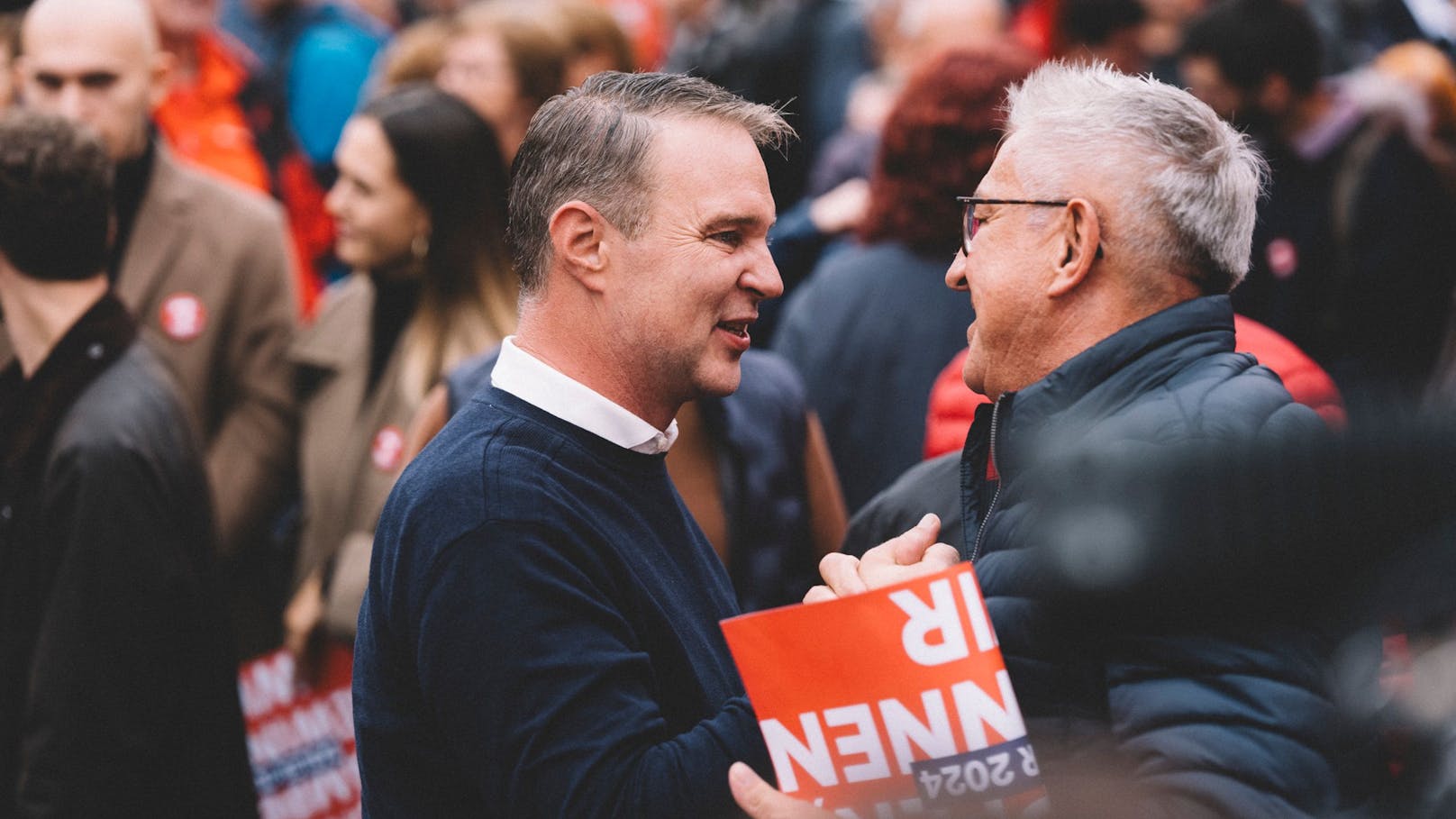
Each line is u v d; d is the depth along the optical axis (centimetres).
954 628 259
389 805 308
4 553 450
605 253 307
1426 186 693
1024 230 313
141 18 650
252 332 671
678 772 275
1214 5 726
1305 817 226
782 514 479
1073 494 249
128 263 652
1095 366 300
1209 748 235
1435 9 1091
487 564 288
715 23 1343
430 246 580
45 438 452
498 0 797
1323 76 722
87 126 469
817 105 1235
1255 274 692
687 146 306
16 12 750
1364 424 219
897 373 562
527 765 279
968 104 548
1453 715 197
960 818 260
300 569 601
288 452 670
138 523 447
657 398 317
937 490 390
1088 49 849
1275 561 221
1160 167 305
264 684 595
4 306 460
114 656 439
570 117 312
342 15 1050
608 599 299
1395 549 209
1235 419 280
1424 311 702
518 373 312
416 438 484
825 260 602
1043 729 261
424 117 579
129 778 441
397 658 302
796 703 267
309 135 994
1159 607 236
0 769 447
